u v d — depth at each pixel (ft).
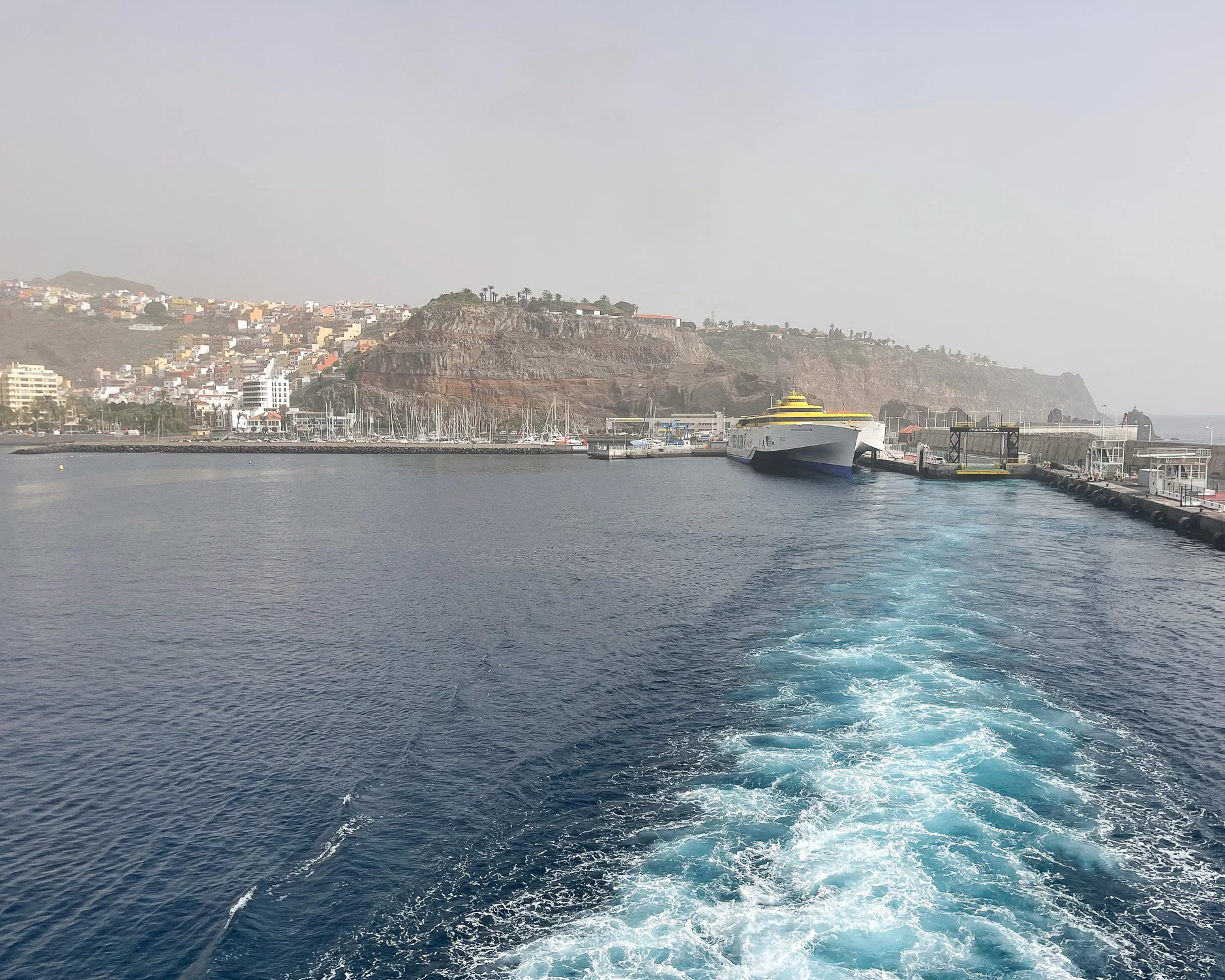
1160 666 154.92
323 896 88.07
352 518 389.39
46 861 95.55
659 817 102.47
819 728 127.03
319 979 76.38
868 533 313.73
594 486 548.72
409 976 76.64
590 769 115.34
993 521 346.54
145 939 82.33
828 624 181.98
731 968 76.69
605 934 81.61
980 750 118.62
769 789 108.58
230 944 80.79
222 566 267.39
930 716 130.82
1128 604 199.11
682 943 80.12
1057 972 75.66
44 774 117.19
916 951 78.64
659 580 233.35
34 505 456.04
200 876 92.27
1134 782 109.50
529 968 77.05
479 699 142.31
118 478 648.38
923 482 546.26
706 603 205.16
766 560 260.21
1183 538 296.10
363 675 156.66
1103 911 84.12
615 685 147.74
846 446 554.46
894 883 88.58
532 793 108.88
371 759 119.96
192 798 109.60
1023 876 89.61
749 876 90.27
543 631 183.32
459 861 94.07
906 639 170.19
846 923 82.64
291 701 143.84
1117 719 129.90
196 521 385.29
